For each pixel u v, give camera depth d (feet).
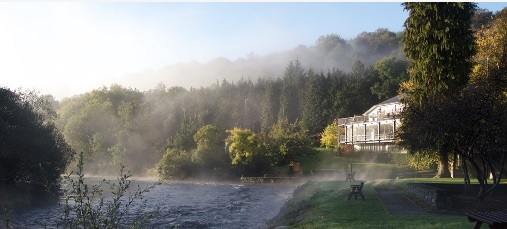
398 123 229.25
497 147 76.69
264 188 186.91
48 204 121.39
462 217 57.06
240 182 227.81
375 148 246.27
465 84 123.34
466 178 86.69
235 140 242.17
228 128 360.48
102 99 382.22
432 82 124.57
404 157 215.31
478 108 73.72
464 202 74.38
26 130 132.05
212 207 112.98
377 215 60.54
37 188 125.59
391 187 106.52
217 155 249.75
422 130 78.23
